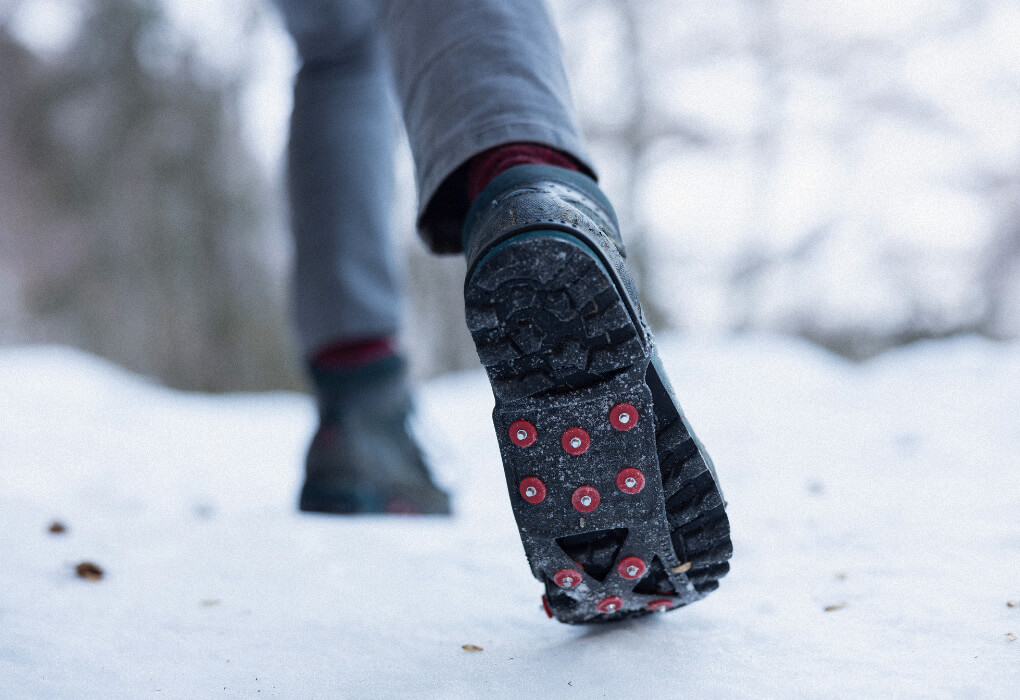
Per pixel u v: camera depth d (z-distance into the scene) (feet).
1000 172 42.96
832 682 2.40
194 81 44.39
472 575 3.84
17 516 4.98
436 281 44.47
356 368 5.60
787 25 42.55
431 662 2.78
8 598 3.39
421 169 3.24
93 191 44.57
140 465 8.92
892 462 6.24
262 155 45.68
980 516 4.20
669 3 40.29
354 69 5.69
